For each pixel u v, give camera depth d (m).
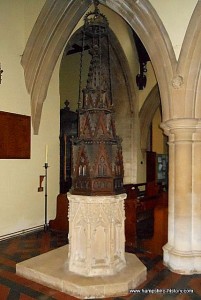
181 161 3.44
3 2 4.71
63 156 7.23
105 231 3.02
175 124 3.42
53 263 3.31
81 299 2.72
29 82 5.15
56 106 5.76
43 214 5.46
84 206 2.99
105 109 3.01
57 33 5.07
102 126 3.02
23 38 5.08
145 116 9.75
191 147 3.46
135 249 4.09
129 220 4.34
